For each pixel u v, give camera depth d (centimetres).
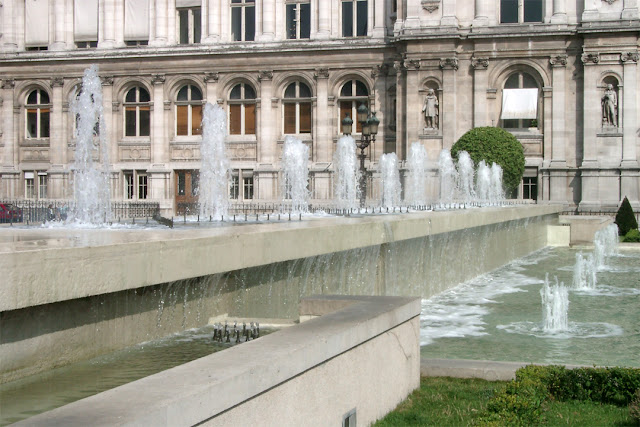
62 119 5878
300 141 5325
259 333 1189
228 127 5697
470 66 5175
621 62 4938
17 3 5997
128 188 5853
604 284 2778
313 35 5525
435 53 5147
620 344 1777
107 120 5825
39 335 926
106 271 959
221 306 1297
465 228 2492
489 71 5153
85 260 929
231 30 5712
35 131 6012
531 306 2247
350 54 5469
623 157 4947
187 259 1103
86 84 3791
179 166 5712
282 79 5578
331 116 5525
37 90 5981
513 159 4884
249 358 830
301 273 1531
